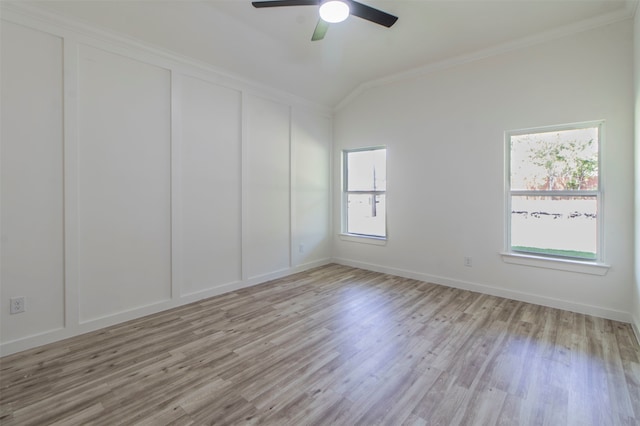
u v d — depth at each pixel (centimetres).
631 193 277
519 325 279
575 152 309
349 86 459
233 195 378
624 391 187
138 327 278
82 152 262
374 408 174
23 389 191
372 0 263
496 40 329
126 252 290
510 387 192
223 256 369
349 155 504
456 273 385
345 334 264
